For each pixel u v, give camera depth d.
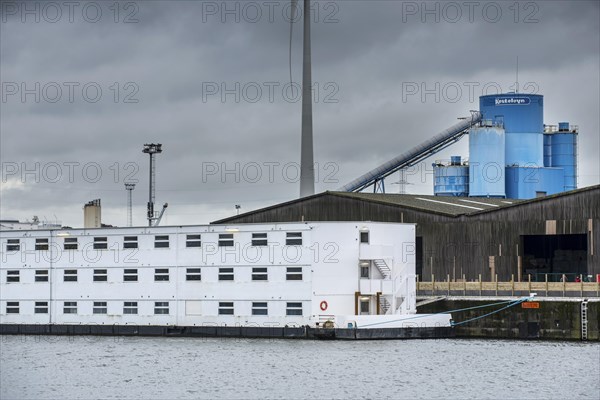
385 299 191.88
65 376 160.50
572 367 165.50
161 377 158.88
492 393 147.75
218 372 161.50
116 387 152.62
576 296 198.38
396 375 158.75
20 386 153.75
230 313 192.38
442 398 145.00
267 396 146.25
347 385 152.38
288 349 180.00
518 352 179.75
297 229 188.50
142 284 198.12
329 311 187.88
